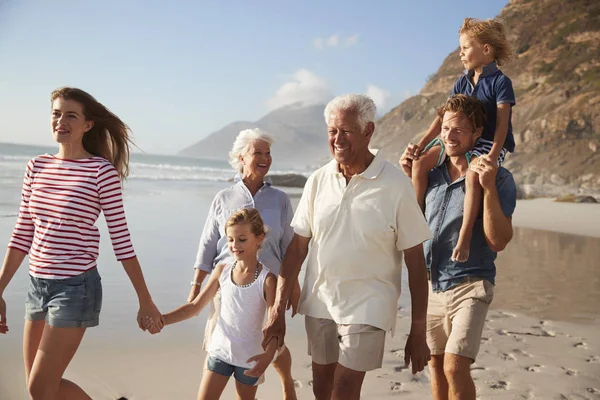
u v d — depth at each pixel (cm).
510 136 380
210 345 344
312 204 330
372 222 310
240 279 345
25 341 321
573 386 433
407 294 733
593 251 1167
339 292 316
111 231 320
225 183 3434
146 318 330
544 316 638
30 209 317
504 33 382
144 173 4338
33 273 312
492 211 321
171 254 886
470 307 330
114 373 425
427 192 366
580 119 6894
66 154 327
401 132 12825
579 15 9575
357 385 307
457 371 317
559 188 3850
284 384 382
